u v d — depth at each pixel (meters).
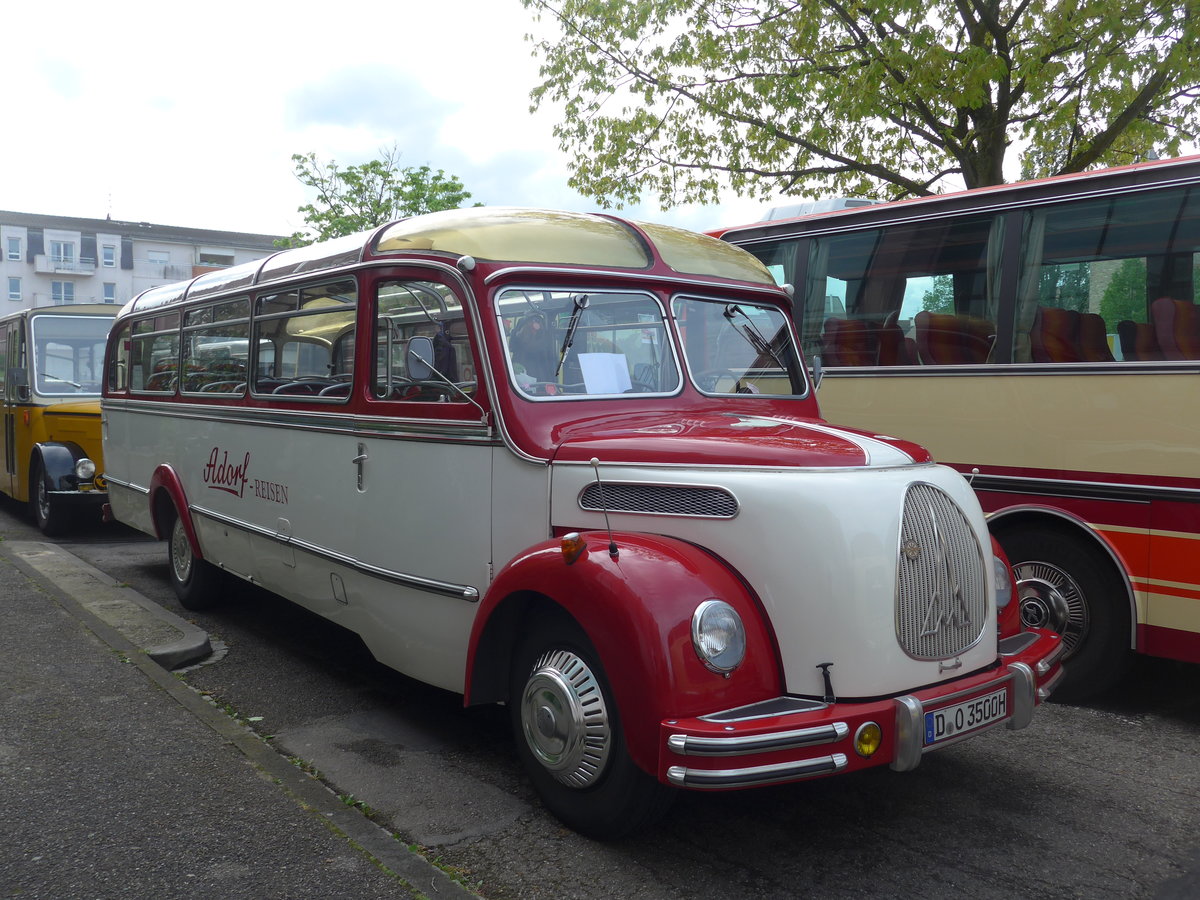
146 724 4.75
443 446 4.57
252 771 4.24
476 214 4.80
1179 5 10.69
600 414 4.45
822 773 3.30
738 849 3.81
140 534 11.29
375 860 3.51
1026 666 3.86
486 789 4.34
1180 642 5.23
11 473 12.05
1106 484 5.49
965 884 3.57
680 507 3.78
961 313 6.29
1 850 3.55
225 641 6.72
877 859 3.75
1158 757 4.86
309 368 5.66
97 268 65.88
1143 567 5.34
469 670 4.14
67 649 5.88
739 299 5.24
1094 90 12.24
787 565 3.52
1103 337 5.59
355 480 5.18
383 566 4.98
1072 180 5.80
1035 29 12.29
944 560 3.72
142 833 3.68
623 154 14.79
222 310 6.83
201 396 7.07
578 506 4.07
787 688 3.51
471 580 4.45
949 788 4.43
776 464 3.68
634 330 4.75
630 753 3.46
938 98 12.34
